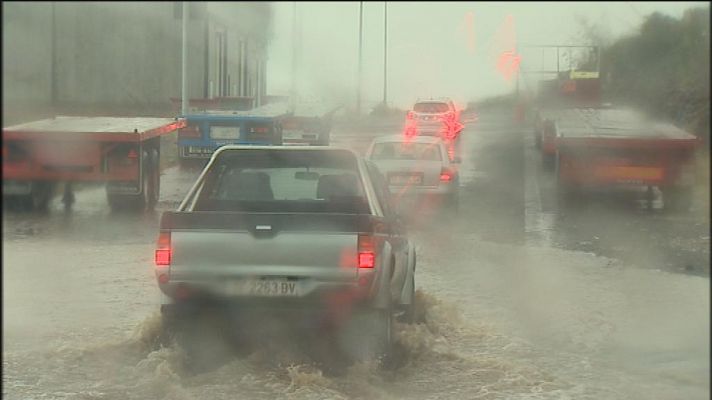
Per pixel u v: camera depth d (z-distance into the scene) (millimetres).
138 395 19859
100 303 29906
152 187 38188
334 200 25469
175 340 22500
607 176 63031
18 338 24469
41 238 38969
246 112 36438
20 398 19328
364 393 20172
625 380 21594
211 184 25875
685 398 19734
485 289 33750
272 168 26000
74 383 20656
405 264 26281
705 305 30547
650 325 27656
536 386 21016
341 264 21047
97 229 40125
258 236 21141
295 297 21078
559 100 74875
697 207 62125
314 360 22109
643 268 38750
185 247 21250
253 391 20156
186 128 36469
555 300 31578
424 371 22266
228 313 21531
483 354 24219
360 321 21781
